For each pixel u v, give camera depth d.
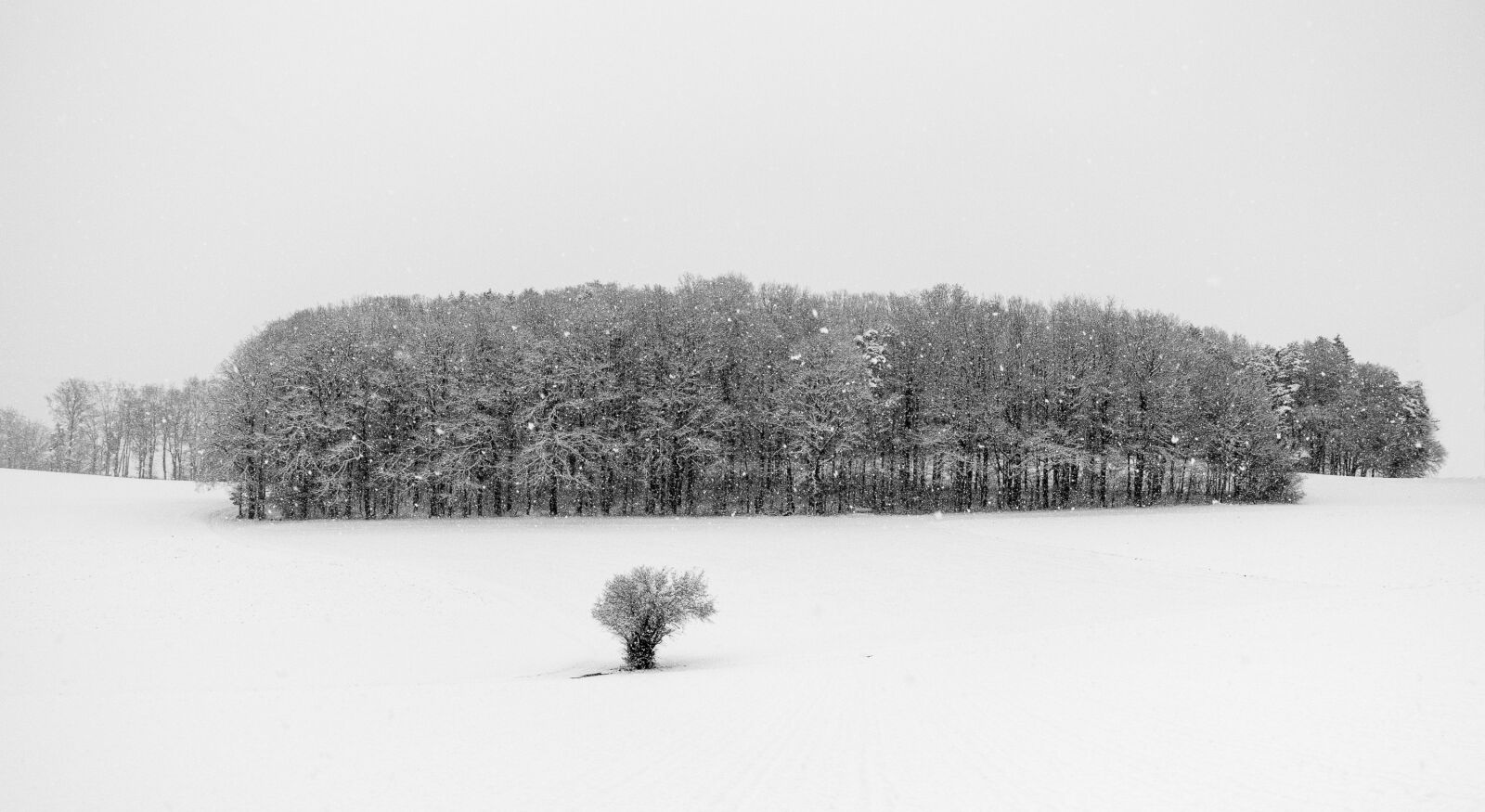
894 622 26.61
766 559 38.41
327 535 45.38
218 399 56.62
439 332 57.28
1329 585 30.20
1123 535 44.12
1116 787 7.14
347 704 12.73
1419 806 5.75
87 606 25.19
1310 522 47.56
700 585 20.91
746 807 7.27
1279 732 8.52
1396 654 12.52
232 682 18.52
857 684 14.84
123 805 7.28
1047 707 11.31
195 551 35.47
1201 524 47.66
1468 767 6.68
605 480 57.19
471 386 56.22
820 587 32.50
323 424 53.53
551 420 55.06
